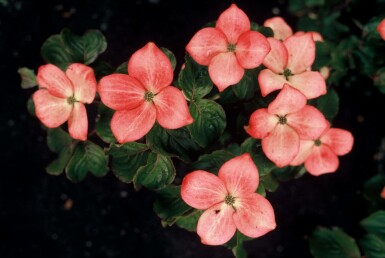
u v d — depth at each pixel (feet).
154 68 1.87
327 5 3.06
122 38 3.36
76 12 3.40
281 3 3.50
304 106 1.98
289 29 2.29
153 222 3.43
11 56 3.36
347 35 2.96
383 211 2.50
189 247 3.44
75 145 2.19
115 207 3.43
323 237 2.73
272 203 3.45
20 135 3.42
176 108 1.87
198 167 2.08
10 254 3.42
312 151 2.22
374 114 3.46
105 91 1.88
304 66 2.06
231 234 1.95
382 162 3.49
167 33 3.38
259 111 1.97
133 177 2.08
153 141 2.00
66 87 2.00
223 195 1.93
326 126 1.98
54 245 3.44
